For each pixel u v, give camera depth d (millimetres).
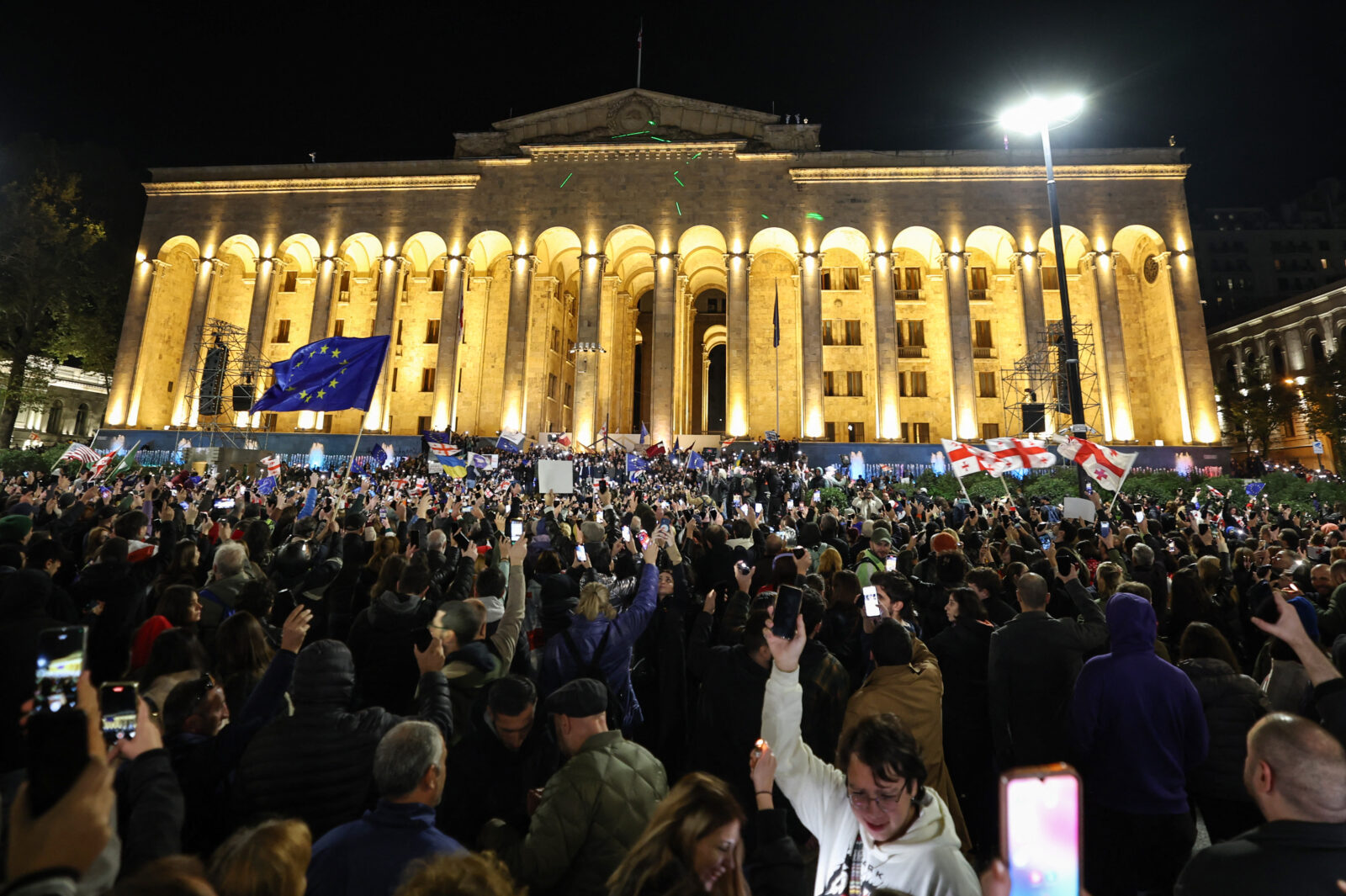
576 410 49562
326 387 19031
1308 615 5867
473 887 2299
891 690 4836
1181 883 2977
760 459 42219
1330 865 2635
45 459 42312
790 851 3088
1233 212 104250
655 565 6535
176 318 54219
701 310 67875
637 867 2395
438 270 56250
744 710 4793
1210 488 33531
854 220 51125
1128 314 52031
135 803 3143
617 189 52250
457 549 10258
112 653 6637
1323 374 55188
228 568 7062
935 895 2859
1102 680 4820
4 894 1720
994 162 50781
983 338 53406
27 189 50719
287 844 2443
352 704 5789
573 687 4059
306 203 53062
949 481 38719
